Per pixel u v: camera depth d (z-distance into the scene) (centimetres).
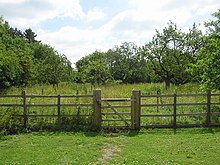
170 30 3162
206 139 1157
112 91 2445
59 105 1371
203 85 1742
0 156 952
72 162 882
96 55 7581
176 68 3138
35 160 906
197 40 3062
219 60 1677
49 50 6406
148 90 2769
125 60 5859
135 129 1370
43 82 4034
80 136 1239
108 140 1161
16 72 3397
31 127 1342
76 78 5103
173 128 1387
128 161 886
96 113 1363
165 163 857
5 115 1329
